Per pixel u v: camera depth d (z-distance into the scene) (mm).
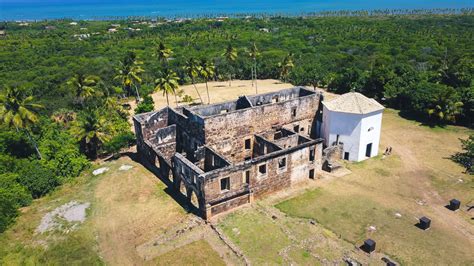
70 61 110812
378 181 48312
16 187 45531
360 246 35969
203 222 39875
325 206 42719
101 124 57094
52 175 48688
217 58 118812
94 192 47062
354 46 132875
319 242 36531
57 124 66562
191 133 51844
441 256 34500
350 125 52469
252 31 174500
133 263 34531
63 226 40438
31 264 34906
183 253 35438
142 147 54750
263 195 44594
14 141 55938
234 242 36625
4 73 95875
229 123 50188
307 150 46656
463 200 43594
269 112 53500
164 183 48469
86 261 35125
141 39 157000
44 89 82625
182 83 110500
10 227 40656
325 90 97062
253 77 115562
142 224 40094
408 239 36906
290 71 107188
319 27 179000
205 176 38500
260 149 52406
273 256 34594
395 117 73125
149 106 77062
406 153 56562
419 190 46031
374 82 84312
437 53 112812
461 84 74312
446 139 61625
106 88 85000
